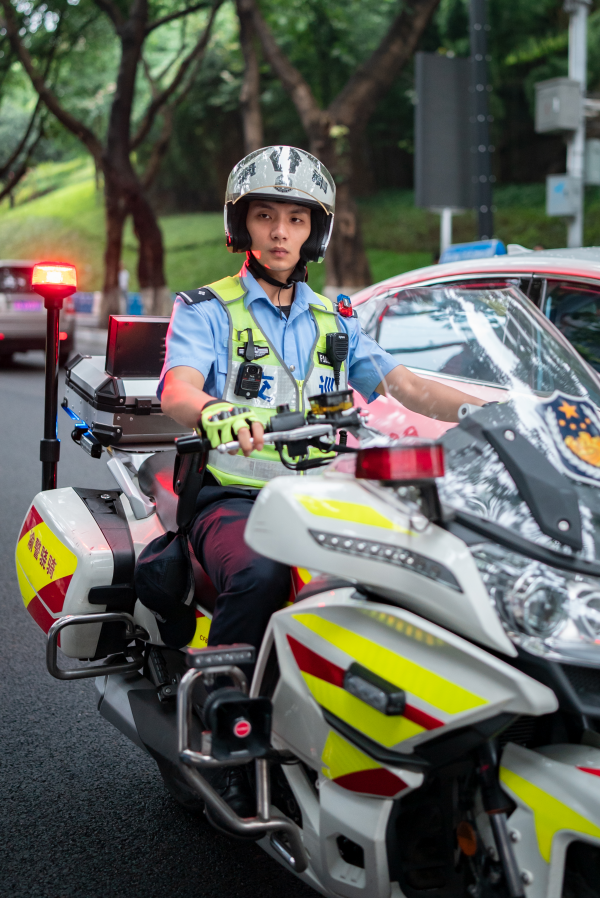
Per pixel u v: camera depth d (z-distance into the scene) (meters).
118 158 20.52
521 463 1.63
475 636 1.54
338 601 1.76
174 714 2.40
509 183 30.53
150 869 2.45
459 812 1.71
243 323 2.24
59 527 2.64
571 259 3.85
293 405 2.25
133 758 3.08
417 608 1.65
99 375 2.85
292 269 2.33
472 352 2.17
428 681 1.60
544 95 9.05
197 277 33.91
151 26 21.22
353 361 2.42
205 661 1.81
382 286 4.64
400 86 30.45
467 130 8.97
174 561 2.29
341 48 24.12
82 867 2.46
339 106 15.32
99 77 27.92
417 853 1.80
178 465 2.23
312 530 1.66
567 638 1.54
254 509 1.76
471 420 1.73
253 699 1.81
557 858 1.55
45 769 2.99
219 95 34.72
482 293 2.21
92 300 24.98
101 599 2.53
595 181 9.23
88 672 2.60
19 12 22.22
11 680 3.68
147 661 2.66
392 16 23.95
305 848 1.93
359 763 1.73
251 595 1.99
